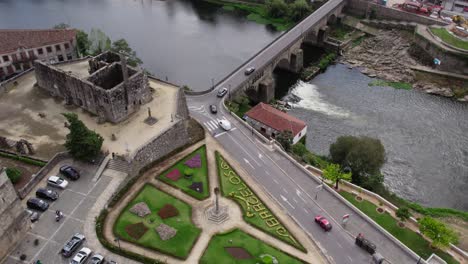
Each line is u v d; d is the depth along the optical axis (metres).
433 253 88.56
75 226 85.06
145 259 79.75
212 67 175.25
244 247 84.44
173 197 95.06
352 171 108.69
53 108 116.62
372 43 191.88
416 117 148.75
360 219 93.44
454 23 186.12
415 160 130.25
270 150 112.25
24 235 83.25
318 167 113.44
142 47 191.62
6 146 103.69
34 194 91.50
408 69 172.38
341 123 144.88
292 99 158.75
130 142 102.19
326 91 163.75
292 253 84.12
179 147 110.94
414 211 107.50
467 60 163.38
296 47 173.12
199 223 89.19
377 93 161.62
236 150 111.81
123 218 88.62
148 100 117.56
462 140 138.38
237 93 141.88
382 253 86.00
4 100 119.62
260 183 101.25
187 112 123.81
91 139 95.06
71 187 93.25
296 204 95.94
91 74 113.81
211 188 98.38
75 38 154.25
